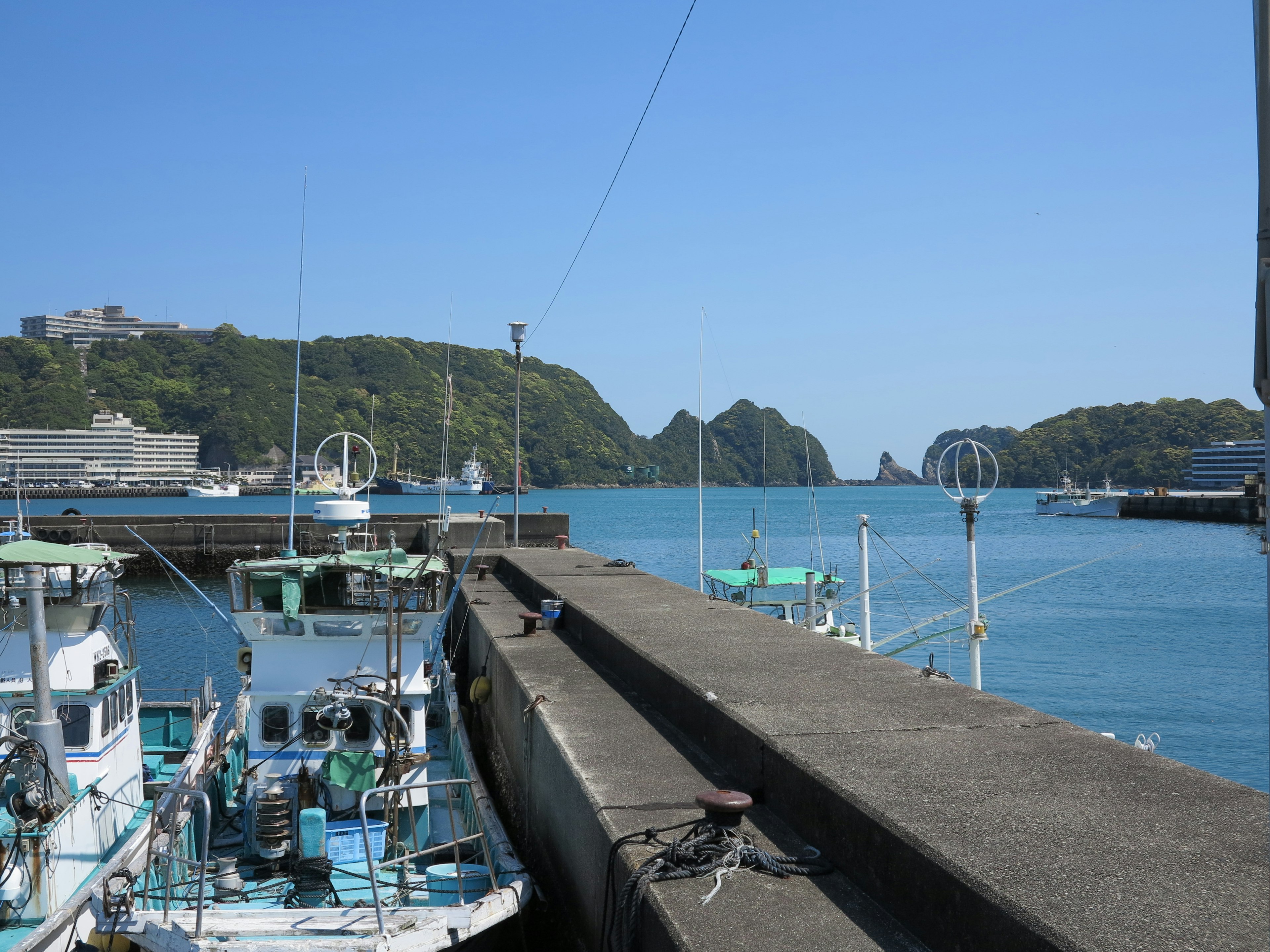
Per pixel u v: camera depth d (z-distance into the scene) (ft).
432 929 26.96
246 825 39.04
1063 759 21.57
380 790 27.14
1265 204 9.49
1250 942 12.91
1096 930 13.33
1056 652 109.40
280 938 26.37
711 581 63.72
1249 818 17.71
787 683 30.04
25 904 31.86
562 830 28.50
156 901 32.99
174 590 154.92
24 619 37.70
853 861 18.95
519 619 58.18
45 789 33.14
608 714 33.50
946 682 30.01
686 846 19.92
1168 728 80.07
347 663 40.32
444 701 56.85
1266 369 9.51
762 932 16.84
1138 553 251.80
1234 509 373.20
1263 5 9.51
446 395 62.59
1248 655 108.78
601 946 21.76
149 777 49.37
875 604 137.80
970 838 16.83
